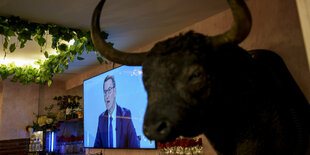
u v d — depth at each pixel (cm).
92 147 404
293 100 142
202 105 98
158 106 93
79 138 507
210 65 99
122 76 355
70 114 468
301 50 184
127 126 336
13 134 520
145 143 308
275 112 127
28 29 256
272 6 208
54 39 282
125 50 354
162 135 88
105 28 277
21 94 542
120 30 284
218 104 104
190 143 243
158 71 98
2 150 501
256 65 133
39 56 387
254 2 223
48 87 570
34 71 395
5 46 259
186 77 94
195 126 103
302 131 133
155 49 104
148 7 234
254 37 220
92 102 415
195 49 98
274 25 204
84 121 430
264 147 123
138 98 325
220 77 103
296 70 186
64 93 572
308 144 137
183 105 93
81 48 301
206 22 266
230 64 111
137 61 122
